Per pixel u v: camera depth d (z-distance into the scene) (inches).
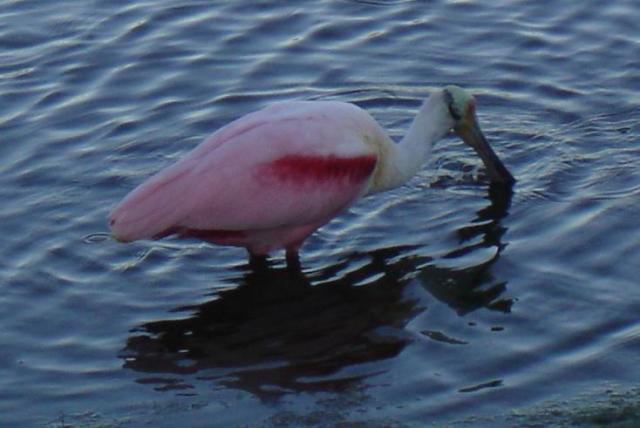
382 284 515.5
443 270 522.9
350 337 484.1
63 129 621.9
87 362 476.4
